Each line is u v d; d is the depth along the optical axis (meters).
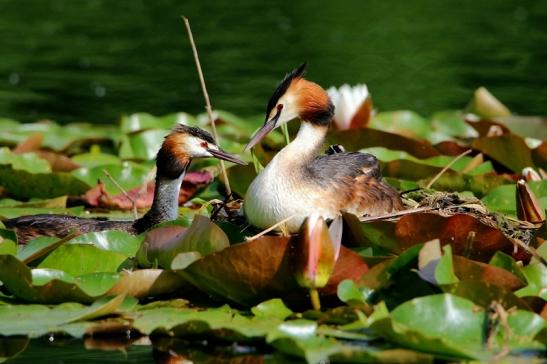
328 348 9.09
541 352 9.02
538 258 10.53
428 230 10.87
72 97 23.91
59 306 10.24
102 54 28.64
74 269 10.91
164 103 23.34
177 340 9.84
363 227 11.09
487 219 12.17
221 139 17.23
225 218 12.84
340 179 11.94
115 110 22.78
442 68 26.78
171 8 35.78
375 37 30.77
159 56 28.33
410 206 13.21
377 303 9.91
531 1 36.53
